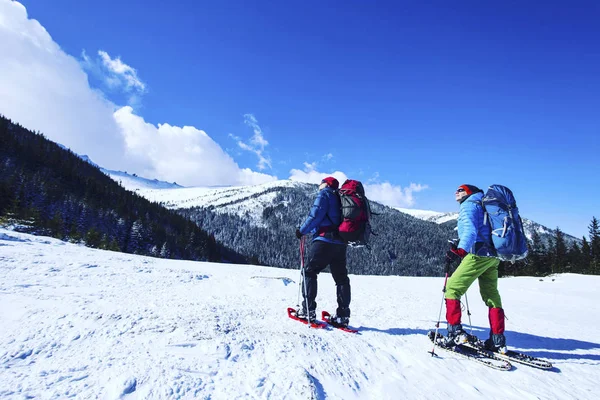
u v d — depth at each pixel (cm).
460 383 271
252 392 200
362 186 392
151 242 9125
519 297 1018
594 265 4578
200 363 226
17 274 498
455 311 352
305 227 371
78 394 175
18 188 7838
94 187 10975
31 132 13812
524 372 309
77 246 1066
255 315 371
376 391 238
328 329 359
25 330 258
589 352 392
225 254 12325
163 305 370
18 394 170
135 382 189
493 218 338
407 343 352
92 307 338
